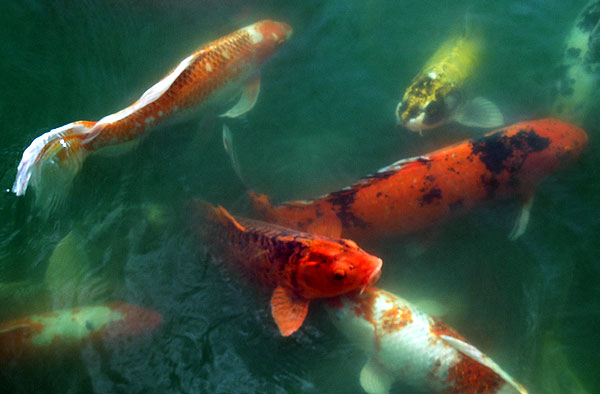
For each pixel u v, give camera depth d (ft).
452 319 3.68
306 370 3.58
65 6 4.71
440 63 4.25
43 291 3.73
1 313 3.67
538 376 3.53
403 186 3.80
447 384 3.42
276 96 4.38
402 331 3.51
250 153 4.20
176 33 4.57
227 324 3.67
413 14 4.63
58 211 3.93
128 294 3.73
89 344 3.58
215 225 3.74
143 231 3.91
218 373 3.57
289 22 4.63
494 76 4.35
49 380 3.51
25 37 4.63
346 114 4.31
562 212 3.92
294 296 3.57
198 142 4.20
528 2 4.59
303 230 3.79
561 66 4.33
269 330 3.64
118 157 4.03
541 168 3.91
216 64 4.17
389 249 3.87
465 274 3.82
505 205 3.93
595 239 3.85
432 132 4.17
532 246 3.85
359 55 4.50
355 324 3.56
